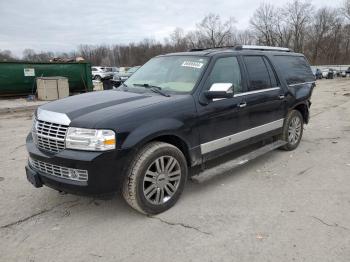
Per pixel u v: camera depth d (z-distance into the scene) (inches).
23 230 139.5
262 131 208.1
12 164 225.9
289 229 136.1
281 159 227.1
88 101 156.4
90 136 130.6
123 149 134.0
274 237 130.5
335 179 190.1
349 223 140.0
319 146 260.2
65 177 136.6
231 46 214.7
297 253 120.0
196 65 177.5
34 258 120.6
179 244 127.3
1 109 518.6
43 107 157.4
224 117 175.8
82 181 132.5
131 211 154.3
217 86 161.3
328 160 224.5
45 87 633.0
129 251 123.6
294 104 235.5
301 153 241.0
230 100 179.6
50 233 136.9
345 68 2114.9
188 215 149.4
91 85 745.0
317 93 785.6
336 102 578.2
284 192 172.9
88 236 134.2
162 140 156.2
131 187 139.9
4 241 131.6
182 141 156.9
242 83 192.7
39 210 156.9
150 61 211.3
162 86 177.5
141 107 144.9
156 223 143.2
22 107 543.5
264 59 218.4
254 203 160.6
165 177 150.6
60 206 160.6
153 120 143.3
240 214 149.7
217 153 176.4
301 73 255.8
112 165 133.0
